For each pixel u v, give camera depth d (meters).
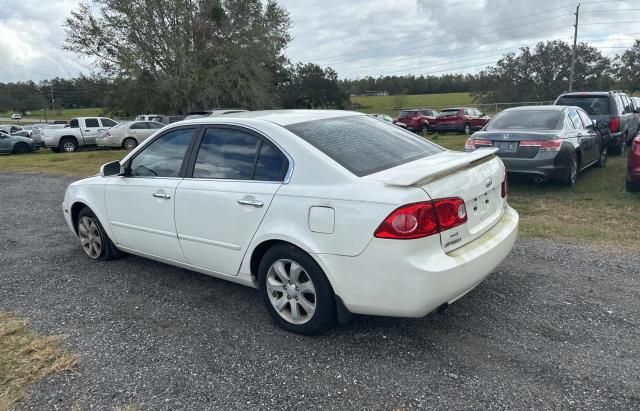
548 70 53.59
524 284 4.15
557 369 2.90
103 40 33.03
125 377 2.99
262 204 3.40
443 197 2.98
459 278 2.98
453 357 3.07
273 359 3.14
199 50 34.91
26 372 3.05
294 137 3.43
